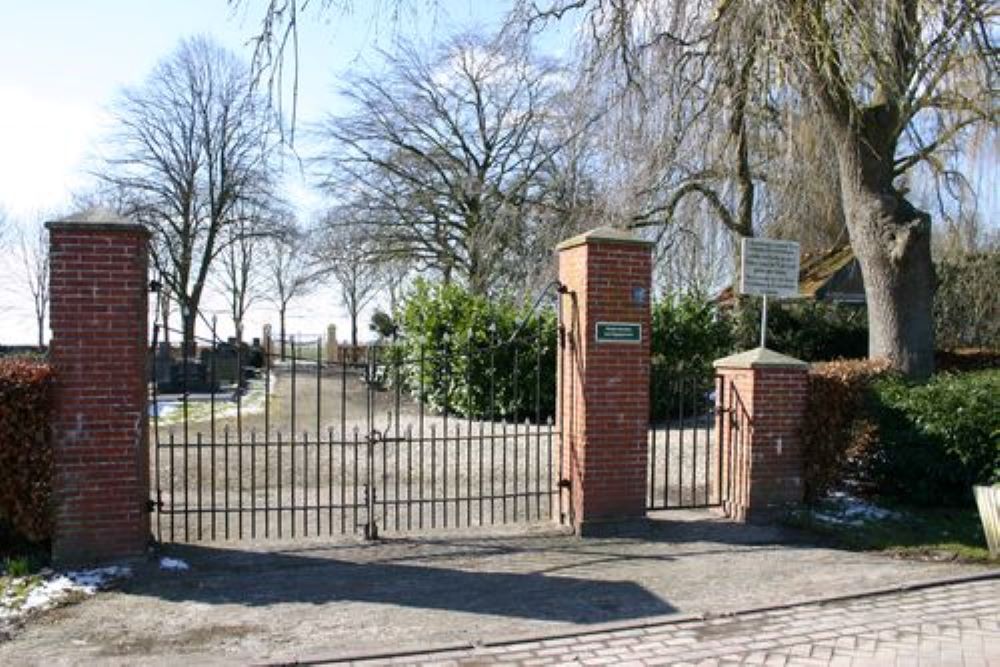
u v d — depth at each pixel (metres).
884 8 10.37
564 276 8.47
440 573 6.71
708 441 9.73
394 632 5.40
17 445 6.63
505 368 15.57
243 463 11.35
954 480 9.12
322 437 13.62
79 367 6.72
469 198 28.69
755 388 8.76
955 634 5.34
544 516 8.86
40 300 47.59
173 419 17.00
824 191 14.88
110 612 5.77
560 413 8.45
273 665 4.86
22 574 6.54
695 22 12.95
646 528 8.25
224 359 28.11
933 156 14.77
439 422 15.18
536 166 26.39
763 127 13.49
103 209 6.98
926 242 12.47
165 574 6.60
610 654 5.04
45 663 4.89
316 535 7.86
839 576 6.69
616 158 14.98
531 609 5.84
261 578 6.55
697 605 5.93
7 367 6.75
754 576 6.69
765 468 8.79
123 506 6.86
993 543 7.35
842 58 10.91
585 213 18.09
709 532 8.20
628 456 8.20
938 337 23.14
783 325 19.16
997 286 22.20
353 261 29.53
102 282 6.76
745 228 16.53
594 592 6.24
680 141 14.05
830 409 9.17
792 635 5.34
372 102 29.03
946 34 11.14
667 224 17.48
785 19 10.52
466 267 28.64
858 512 8.91
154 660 4.93
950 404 9.10
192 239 33.72
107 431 6.80
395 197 29.25
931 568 6.96
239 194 33.56
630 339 8.16
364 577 6.59
